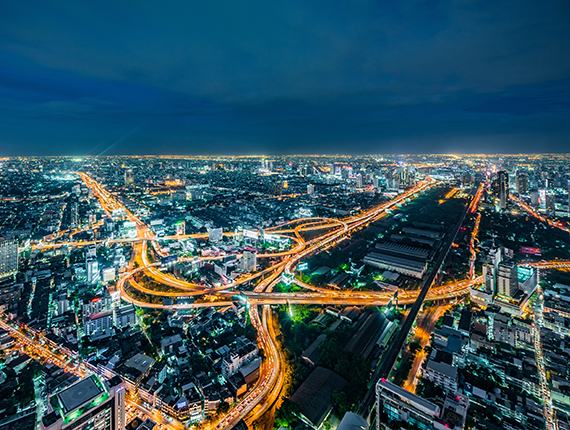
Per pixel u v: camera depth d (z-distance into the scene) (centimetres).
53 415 15200
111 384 16762
